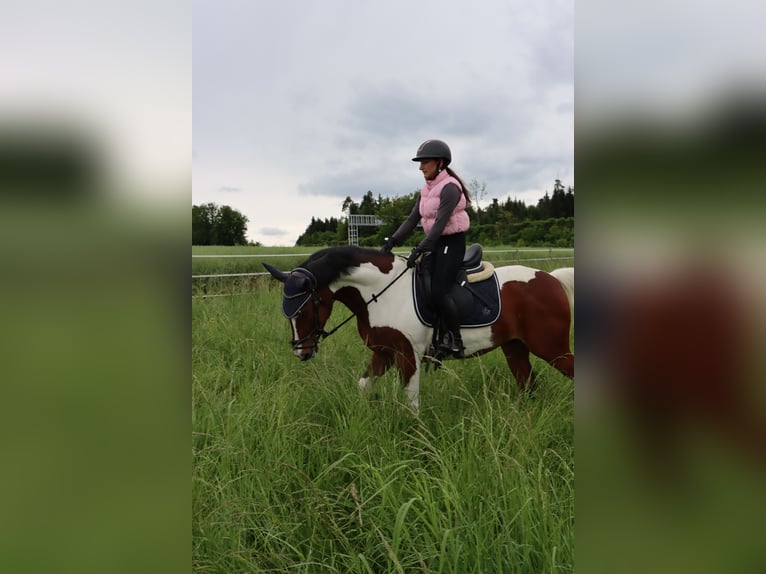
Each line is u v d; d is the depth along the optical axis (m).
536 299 3.29
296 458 2.44
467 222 3.21
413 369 3.20
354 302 3.28
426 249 3.01
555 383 3.50
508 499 1.90
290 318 3.14
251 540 2.00
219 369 3.44
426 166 3.19
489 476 2.04
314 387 3.19
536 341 3.32
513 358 3.57
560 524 1.63
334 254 3.20
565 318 3.32
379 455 2.42
